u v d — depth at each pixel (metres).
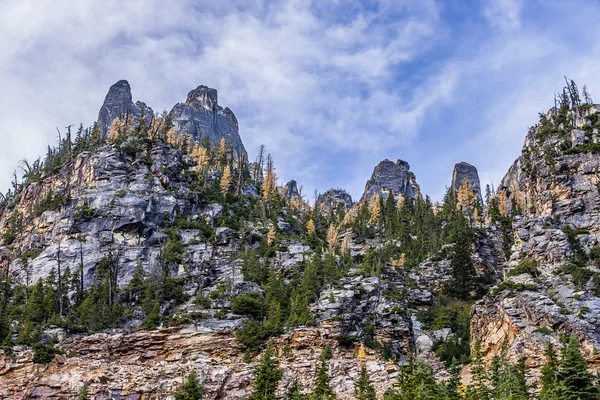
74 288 120.31
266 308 114.44
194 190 153.12
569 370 69.12
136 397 92.12
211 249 133.75
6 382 92.75
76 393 91.69
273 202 170.88
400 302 123.00
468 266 136.88
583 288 93.19
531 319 91.94
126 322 110.88
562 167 115.00
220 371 96.62
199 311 113.25
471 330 105.50
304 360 101.00
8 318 106.75
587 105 128.25
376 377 97.06
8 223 152.38
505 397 71.69
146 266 128.62
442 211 186.88
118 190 142.50
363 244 163.12
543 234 106.88
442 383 82.38
